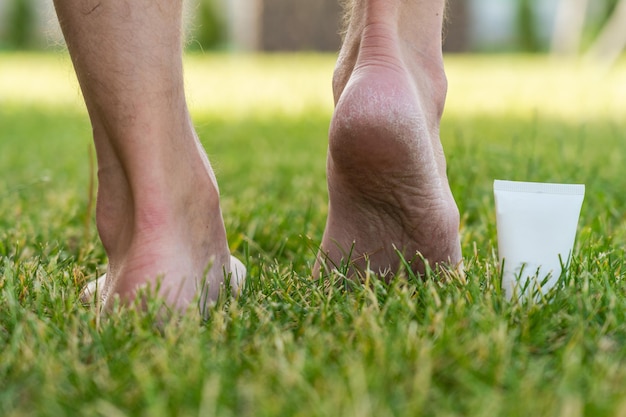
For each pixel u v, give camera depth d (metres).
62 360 0.73
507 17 9.69
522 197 0.85
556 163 1.58
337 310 0.82
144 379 0.69
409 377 0.69
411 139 0.85
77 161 1.95
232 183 1.57
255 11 7.84
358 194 0.89
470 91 4.21
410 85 0.87
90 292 0.90
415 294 0.88
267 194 1.45
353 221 0.91
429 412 0.67
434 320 0.78
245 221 1.22
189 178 0.86
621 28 5.63
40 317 0.82
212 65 6.57
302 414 0.65
